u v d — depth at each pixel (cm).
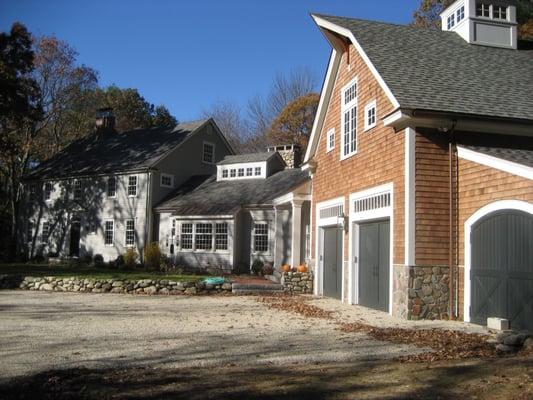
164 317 1235
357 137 1518
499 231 1073
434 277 1192
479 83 1332
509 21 1602
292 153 3353
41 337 945
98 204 3566
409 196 1191
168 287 1858
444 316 1191
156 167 3325
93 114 5222
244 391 595
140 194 3338
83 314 1284
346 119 1633
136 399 567
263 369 703
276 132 4781
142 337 949
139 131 4003
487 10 1614
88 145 4153
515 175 1027
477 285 1131
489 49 1565
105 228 3506
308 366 723
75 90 4384
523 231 1006
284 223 2625
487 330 1029
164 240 3241
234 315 1279
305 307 1455
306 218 2250
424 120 1175
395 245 1255
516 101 1259
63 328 1052
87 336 958
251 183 3162
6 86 2989
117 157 3662
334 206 1720
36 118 3234
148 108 6291
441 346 861
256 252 2814
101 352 812
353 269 1542
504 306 1050
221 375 668
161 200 3372
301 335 980
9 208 4366
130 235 3375
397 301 1237
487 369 681
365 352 817
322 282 1844
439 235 1198
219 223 2889
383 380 641
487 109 1193
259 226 2828
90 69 4428
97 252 3528
